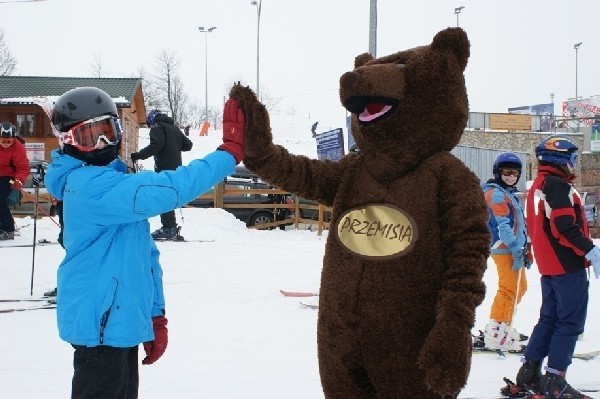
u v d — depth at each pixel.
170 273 8.51
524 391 4.38
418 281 2.46
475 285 2.36
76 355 2.77
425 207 2.51
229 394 4.21
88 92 2.80
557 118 34.31
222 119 2.82
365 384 2.62
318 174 2.90
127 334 2.71
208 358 4.99
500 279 5.43
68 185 2.76
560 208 4.16
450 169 2.54
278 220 16.08
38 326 5.79
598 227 15.69
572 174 4.44
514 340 5.45
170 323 6.04
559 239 4.22
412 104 2.57
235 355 5.08
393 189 2.60
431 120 2.58
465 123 2.68
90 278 2.71
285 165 2.84
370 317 2.50
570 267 4.22
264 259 9.87
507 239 5.21
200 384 4.39
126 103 24.28
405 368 2.47
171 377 4.53
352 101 2.64
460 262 2.39
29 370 4.59
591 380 4.73
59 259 9.28
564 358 4.25
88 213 2.69
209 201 15.84
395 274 2.48
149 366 4.76
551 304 4.38
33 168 15.21
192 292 7.36
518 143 28.72
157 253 3.12
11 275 8.05
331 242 2.71
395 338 2.47
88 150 2.78
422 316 2.46
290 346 5.35
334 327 2.61
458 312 2.30
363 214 2.62
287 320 6.21
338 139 14.36
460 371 2.25
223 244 11.51
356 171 2.78
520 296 5.60
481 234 2.43
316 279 8.22
